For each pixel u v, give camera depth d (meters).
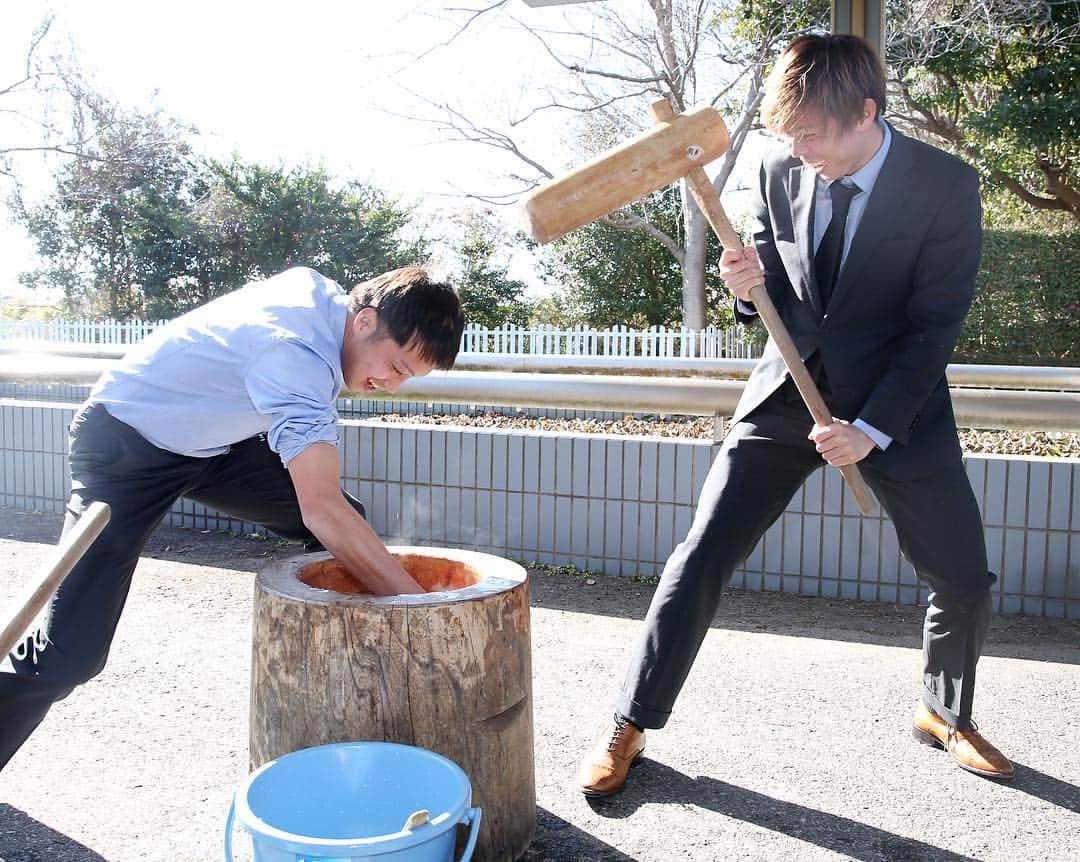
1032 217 16.02
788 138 2.25
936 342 2.38
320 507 2.02
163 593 4.28
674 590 2.48
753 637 3.74
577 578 4.56
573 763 2.67
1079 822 2.35
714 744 2.78
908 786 2.53
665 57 16.69
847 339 2.50
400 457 4.98
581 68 17.19
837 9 3.87
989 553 4.05
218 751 2.74
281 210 22.91
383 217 23.31
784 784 2.54
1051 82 14.58
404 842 1.56
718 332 14.34
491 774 2.04
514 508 4.77
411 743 1.98
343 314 2.14
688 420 7.09
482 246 23.03
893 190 2.33
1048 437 5.51
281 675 2.03
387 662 1.96
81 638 2.11
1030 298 14.49
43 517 5.74
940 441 2.49
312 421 2.01
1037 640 3.72
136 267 24.02
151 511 2.25
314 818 1.86
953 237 2.35
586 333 14.59
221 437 2.27
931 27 14.45
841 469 2.38
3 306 25.12
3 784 2.53
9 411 5.94
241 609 4.06
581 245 21.59
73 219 24.50
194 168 24.89
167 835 2.28
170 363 2.20
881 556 4.19
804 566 4.31
